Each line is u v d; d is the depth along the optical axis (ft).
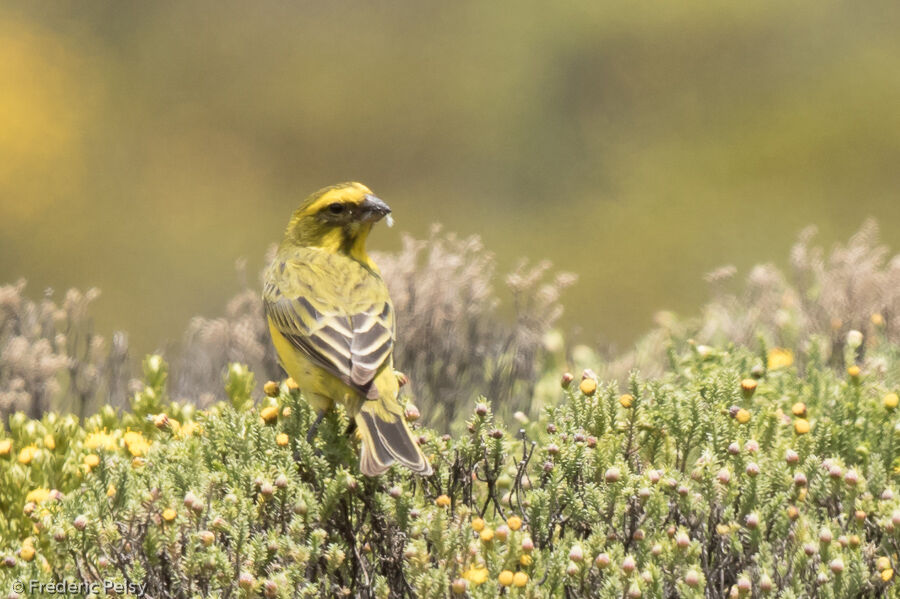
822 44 137.28
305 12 157.38
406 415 27.61
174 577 22.99
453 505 25.48
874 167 120.67
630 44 140.05
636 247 113.70
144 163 139.64
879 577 23.22
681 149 128.16
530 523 24.14
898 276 42.11
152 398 32.35
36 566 23.54
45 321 42.29
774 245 110.52
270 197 139.13
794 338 41.88
